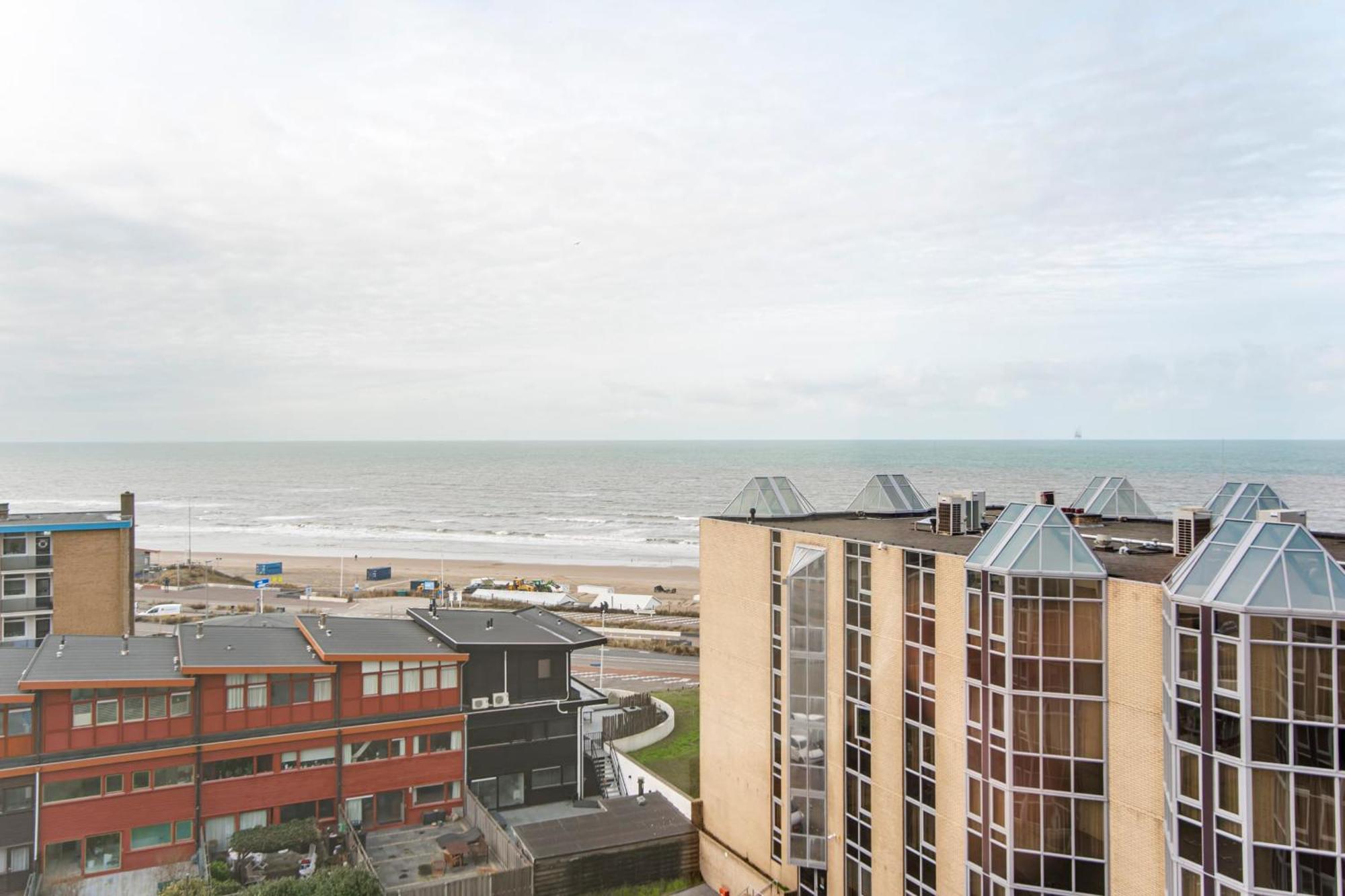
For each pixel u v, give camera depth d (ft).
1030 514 80.23
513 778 143.95
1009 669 76.95
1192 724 65.36
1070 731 75.10
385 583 415.64
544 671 148.66
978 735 80.89
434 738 138.00
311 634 141.38
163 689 119.44
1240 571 64.39
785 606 108.47
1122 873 72.59
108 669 120.06
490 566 488.44
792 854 106.42
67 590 202.28
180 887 105.40
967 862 81.97
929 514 140.15
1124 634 72.74
